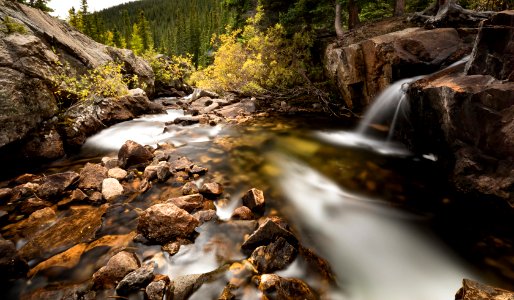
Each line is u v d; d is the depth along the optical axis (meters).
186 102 15.03
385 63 8.71
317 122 10.45
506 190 4.47
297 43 13.88
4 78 6.23
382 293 3.41
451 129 5.55
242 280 3.30
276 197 5.25
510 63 4.85
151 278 3.24
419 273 3.72
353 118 10.77
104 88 10.02
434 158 6.63
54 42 9.98
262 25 15.85
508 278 3.56
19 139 6.20
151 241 3.88
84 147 7.84
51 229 4.20
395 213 4.89
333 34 13.88
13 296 3.11
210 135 8.95
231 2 16.95
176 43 77.56
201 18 97.31
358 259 3.92
